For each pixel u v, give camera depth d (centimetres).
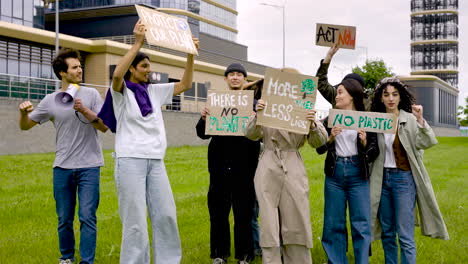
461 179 1472
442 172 1684
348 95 548
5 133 2470
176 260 496
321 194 1119
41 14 3800
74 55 563
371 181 541
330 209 541
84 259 529
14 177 1427
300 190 512
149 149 484
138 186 475
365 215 527
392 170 535
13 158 2073
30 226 802
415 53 9594
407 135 534
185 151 2739
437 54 9450
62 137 543
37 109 546
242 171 578
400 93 546
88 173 540
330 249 543
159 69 4009
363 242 523
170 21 511
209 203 597
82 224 533
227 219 595
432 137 522
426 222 541
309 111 502
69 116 539
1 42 3084
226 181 583
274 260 498
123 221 480
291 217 511
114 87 480
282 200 513
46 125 2672
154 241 496
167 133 3450
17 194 1136
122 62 470
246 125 532
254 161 587
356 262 527
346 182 531
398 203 530
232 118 576
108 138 2898
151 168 489
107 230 765
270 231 497
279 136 521
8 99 2495
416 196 545
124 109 488
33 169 1636
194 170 1697
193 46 521
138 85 495
